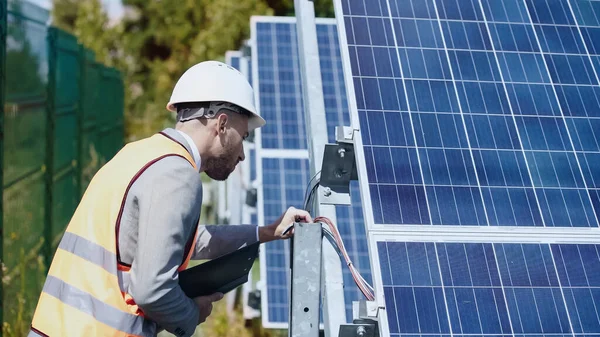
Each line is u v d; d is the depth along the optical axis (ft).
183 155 11.24
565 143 13.07
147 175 10.91
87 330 10.78
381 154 12.51
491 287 11.71
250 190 25.48
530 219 12.32
